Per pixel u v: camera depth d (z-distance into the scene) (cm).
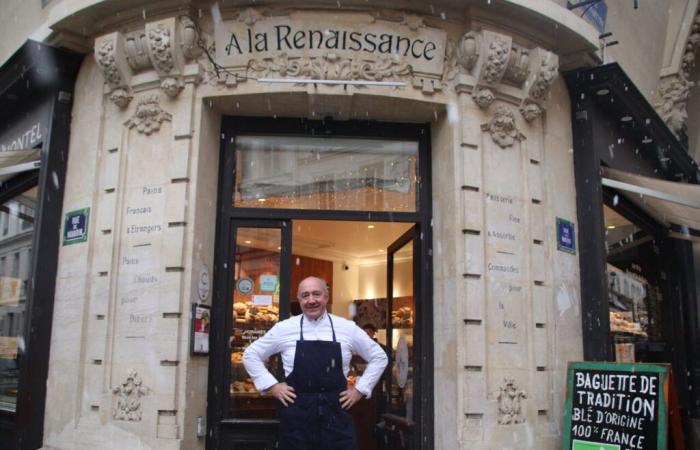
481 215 658
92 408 640
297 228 1027
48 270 714
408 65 667
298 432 432
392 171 717
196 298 635
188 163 646
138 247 652
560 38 714
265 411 659
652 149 962
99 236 676
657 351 994
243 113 696
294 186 708
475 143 667
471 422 616
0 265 896
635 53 1027
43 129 757
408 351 718
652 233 1010
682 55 1105
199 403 630
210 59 662
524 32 693
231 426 645
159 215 649
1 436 759
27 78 776
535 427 649
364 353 459
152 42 648
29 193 821
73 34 709
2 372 809
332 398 438
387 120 711
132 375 624
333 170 714
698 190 834
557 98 759
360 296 1277
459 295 637
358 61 660
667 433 565
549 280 698
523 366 657
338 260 1263
